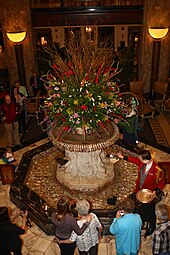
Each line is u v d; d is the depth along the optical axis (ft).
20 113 24.93
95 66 16.72
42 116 27.09
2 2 29.81
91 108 15.74
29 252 14.66
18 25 30.99
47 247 14.93
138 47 33.22
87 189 17.72
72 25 31.09
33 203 16.16
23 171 19.02
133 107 20.47
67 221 11.73
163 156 22.13
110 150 21.90
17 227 12.02
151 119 28.89
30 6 30.73
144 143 24.26
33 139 25.54
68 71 16.06
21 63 31.71
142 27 31.17
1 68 35.88
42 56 32.12
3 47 35.37
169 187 18.53
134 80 35.47
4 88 34.30
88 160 17.92
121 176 19.19
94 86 15.84
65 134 17.12
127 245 12.26
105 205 16.90
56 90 16.21
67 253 12.99
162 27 29.66
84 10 30.32
